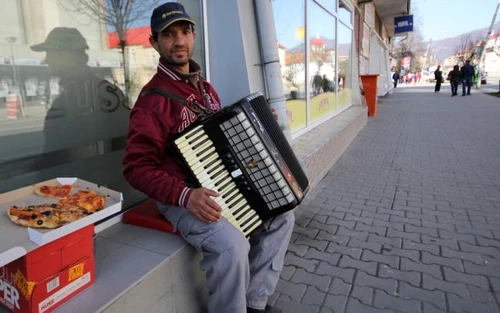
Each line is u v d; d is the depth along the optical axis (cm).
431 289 255
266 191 199
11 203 156
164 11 196
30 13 192
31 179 198
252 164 193
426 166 572
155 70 274
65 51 210
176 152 190
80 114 221
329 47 772
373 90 1234
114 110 243
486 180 496
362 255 303
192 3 320
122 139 249
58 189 170
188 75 204
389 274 274
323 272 279
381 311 234
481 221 365
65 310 144
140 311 167
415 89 3388
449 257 297
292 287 261
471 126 970
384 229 350
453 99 1931
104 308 146
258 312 218
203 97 216
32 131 197
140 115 187
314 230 349
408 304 239
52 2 202
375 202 420
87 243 156
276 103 372
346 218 377
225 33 338
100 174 235
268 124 202
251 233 217
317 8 671
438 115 1236
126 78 251
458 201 420
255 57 361
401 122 1078
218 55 344
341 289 257
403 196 439
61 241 143
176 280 190
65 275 147
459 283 261
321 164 495
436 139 796
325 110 752
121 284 161
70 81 214
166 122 190
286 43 523
